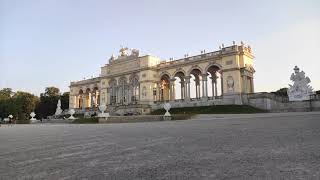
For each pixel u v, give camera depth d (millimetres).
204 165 7262
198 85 88875
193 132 17188
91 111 111438
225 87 73938
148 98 91562
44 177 6586
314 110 52188
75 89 127562
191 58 84562
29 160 9172
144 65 94562
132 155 9414
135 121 48156
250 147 9844
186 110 72812
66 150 11461
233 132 15617
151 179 6051
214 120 32688
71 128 32844
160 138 14562
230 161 7621
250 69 76500
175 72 88688
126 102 99438
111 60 107875
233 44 74000
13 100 125188
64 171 7207
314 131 13719
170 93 89375
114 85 106562
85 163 8250
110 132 21312
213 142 11727
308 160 7293
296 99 55062
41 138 18312
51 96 141625
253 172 6293
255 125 19969
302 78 54656
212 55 78688
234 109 62469
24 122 89938
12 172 7262
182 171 6688
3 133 26250
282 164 6957
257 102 67312
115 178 6254
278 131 14711
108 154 9867
